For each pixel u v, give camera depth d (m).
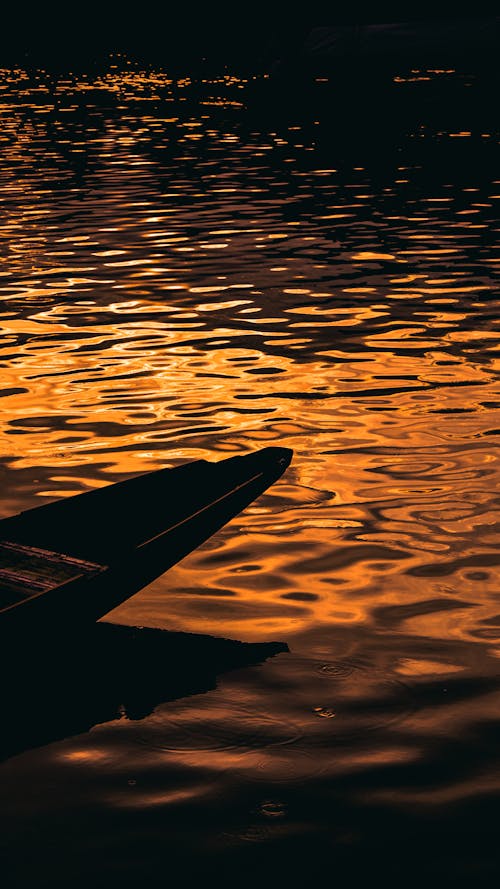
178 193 19.66
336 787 4.05
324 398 8.64
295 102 35.56
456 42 53.16
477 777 4.08
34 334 10.72
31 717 4.51
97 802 3.99
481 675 4.80
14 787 4.09
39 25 65.06
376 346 10.10
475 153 23.64
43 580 5.15
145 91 41.59
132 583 5.25
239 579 5.74
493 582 5.65
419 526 6.31
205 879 3.62
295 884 3.59
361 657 4.96
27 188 20.58
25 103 38.09
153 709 4.56
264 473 6.14
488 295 12.02
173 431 7.92
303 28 49.97
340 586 5.64
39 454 7.48
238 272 13.43
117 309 11.70
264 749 4.29
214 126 29.95
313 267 13.64
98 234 16.09
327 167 22.34
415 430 7.86
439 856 3.69
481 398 8.55
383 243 15.08
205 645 5.08
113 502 6.09
